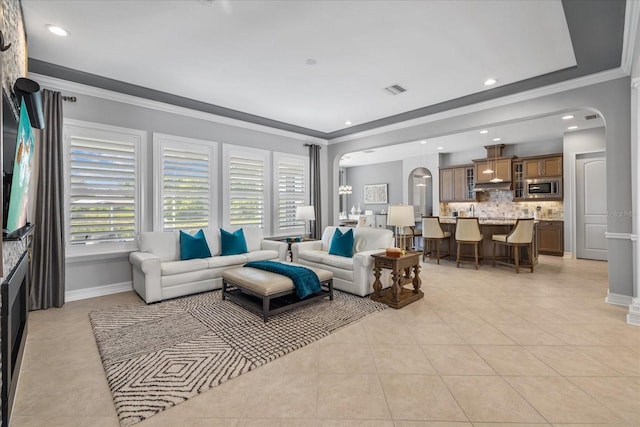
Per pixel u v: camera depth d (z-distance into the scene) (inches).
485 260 240.4
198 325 115.9
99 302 144.6
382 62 130.6
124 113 163.5
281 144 239.1
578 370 83.6
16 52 84.5
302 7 95.2
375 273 145.6
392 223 156.7
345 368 85.4
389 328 113.0
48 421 65.2
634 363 86.9
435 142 294.8
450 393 73.8
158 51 121.0
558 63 130.9
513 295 154.6
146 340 103.1
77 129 148.3
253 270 144.1
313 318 122.7
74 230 146.4
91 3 92.4
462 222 223.8
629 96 132.6
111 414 67.6
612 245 138.9
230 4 93.7
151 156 172.6
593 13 98.0
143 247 158.2
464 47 118.5
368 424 63.6
